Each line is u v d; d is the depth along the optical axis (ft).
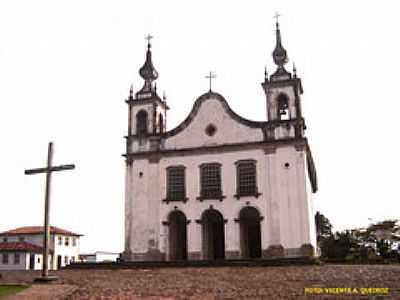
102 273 81.00
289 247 101.86
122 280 65.51
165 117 133.08
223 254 116.37
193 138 116.78
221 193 109.81
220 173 111.55
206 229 112.16
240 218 108.27
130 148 121.49
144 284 59.98
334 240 181.68
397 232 196.24
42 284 59.16
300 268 78.95
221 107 116.57
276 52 119.85
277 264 87.86
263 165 108.78
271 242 103.40
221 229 118.52
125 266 96.02
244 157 110.63
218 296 48.42
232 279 63.67
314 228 126.11
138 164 118.83
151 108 123.95
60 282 61.77
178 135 118.42
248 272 73.56
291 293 48.47
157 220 113.39
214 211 111.55
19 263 181.57
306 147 109.60
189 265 92.68
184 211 111.75
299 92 115.24
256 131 112.16
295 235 102.22
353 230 205.36
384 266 84.33
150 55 132.57
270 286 54.60
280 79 115.55
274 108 112.88
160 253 111.04
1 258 184.34
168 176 115.75
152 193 115.65
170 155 116.88
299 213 103.14
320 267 80.64
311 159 122.21
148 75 129.59
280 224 103.81
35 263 187.21
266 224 104.88
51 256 197.26
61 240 206.39
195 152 114.73
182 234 120.06
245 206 107.45
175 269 84.64
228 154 112.16
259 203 106.63
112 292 52.60
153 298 47.93
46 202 63.05
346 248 177.78
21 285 57.93
